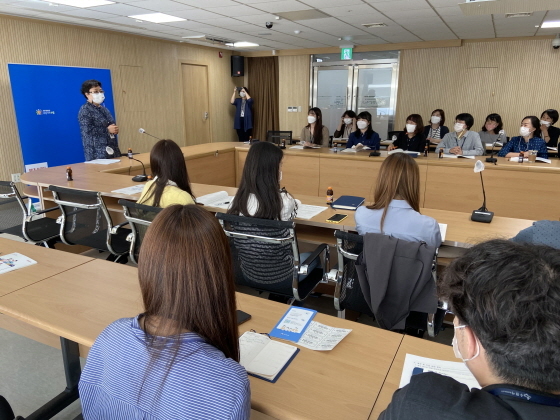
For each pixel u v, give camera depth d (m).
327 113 8.59
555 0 3.57
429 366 1.09
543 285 0.50
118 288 1.51
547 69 6.83
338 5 4.53
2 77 5.16
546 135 5.35
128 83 6.76
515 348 0.49
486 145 5.63
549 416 0.48
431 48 7.46
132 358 0.74
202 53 8.16
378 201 1.85
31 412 1.80
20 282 1.55
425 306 1.61
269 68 8.91
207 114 8.57
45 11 4.89
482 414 0.50
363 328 1.28
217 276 0.75
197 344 0.73
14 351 2.23
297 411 0.93
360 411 0.94
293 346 1.17
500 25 5.70
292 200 2.11
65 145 5.90
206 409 0.67
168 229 0.75
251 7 4.64
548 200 3.89
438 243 1.83
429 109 7.74
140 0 4.33
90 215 2.65
